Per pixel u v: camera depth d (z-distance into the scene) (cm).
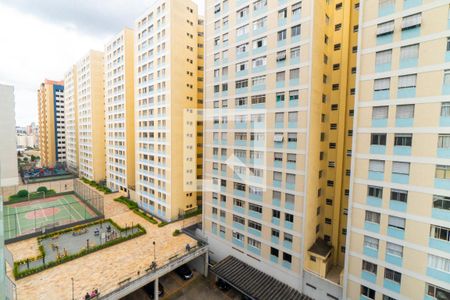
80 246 3538
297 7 2519
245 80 3008
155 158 4684
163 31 4331
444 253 1759
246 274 2888
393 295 1995
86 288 2523
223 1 3189
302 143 2542
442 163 1748
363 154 2111
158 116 4550
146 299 2878
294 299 2523
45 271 2823
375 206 2064
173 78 4272
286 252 2711
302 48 2498
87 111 7662
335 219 2856
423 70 1805
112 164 6606
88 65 7344
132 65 5831
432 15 1755
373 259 2089
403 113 1912
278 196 2753
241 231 3136
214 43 3338
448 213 1734
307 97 2486
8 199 5878
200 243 3434
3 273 1490
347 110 2773
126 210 5072
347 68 2741
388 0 1941
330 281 2414
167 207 4500
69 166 9856
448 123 1720
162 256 3191
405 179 1909
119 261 3064
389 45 1944
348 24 2712
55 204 5656
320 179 2875
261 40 2825
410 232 1897
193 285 3138
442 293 1781
